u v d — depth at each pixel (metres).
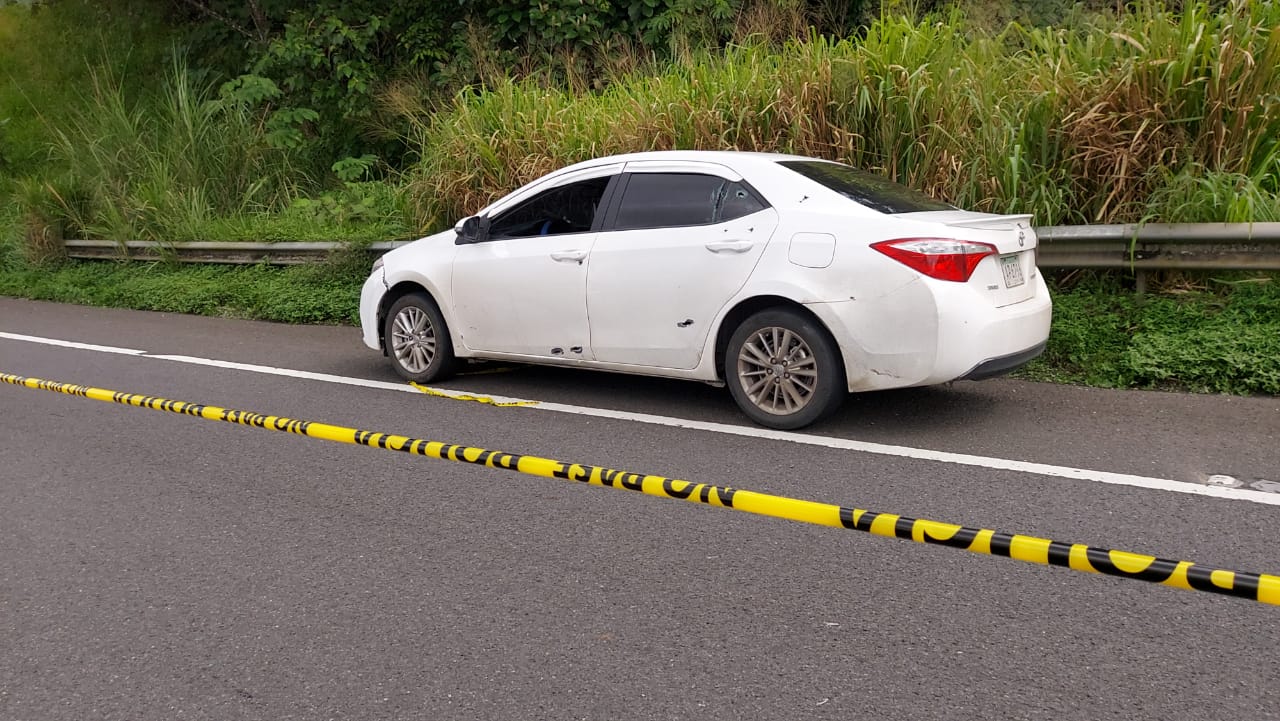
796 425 5.53
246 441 5.79
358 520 4.47
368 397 6.87
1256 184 7.05
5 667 3.30
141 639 3.45
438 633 3.41
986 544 3.29
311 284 11.19
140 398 6.80
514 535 4.22
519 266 6.52
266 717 2.95
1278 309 6.49
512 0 14.47
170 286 12.22
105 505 4.80
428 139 11.92
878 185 5.96
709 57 10.27
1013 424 5.55
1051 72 7.94
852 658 3.12
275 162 14.88
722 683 3.02
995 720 2.76
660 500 4.56
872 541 4.01
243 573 3.95
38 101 17.67
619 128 9.58
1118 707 2.80
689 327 5.81
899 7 9.31
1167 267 6.91
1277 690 2.85
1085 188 7.70
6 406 6.91
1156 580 2.98
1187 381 6.19
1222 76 7.16
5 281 14.06
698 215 5.88
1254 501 4.26
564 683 3.06
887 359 5.20
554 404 6.42
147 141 15.02
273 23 17.00
